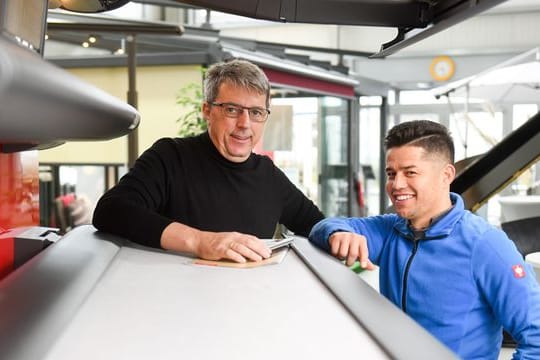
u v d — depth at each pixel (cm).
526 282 111
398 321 56
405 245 127
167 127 438
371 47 812
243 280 78
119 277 79
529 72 466
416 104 811
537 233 304
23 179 102
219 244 95
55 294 64
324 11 121
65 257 85
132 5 551
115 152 452
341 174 621
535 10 768
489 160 248
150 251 102
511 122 698
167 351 49
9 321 54
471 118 662
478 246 115
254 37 838
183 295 69
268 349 50
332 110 597
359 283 73
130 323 57
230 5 123
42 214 449
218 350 49
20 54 33
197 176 150
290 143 543
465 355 117
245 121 145
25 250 92
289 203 165
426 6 117
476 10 98
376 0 116
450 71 809
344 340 52
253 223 152
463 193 251
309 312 62
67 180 458
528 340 109
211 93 148
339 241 111
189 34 477
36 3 76
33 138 46
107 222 112
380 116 714
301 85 518
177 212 148
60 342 51
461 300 116
